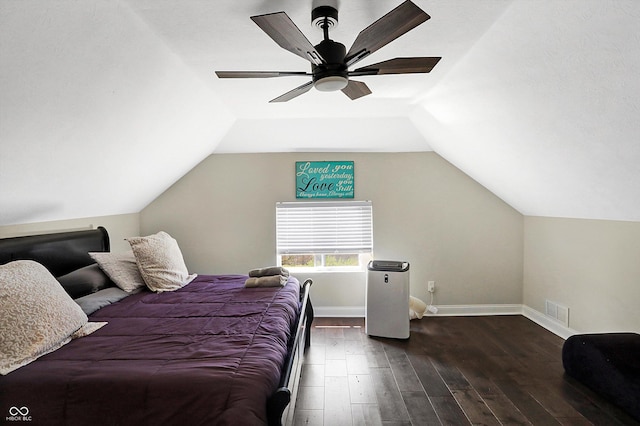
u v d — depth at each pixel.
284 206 4.10
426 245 4.10
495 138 2.85
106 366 1.44
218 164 4.09
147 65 2.03
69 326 1.74
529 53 1.83
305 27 1.83
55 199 2.50
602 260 2.90
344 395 2.39
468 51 2.11
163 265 2.85
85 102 1.89
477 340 3.33
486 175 3.67
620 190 2.36
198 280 3.16
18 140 1.76
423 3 1.61
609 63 1.57
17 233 2.42
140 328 1.91
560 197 3.04
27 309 1.60
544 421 2.09
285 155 4.09
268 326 1.95
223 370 1.40
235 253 4.11
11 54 1.36
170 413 1.27
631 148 1.94
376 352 3.08
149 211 4.07
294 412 2.16
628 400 2.11
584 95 1.83
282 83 2.64
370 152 4.11
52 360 1.50
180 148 3.29
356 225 4.15
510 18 1.71
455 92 2.64
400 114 3.47
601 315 2.92
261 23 1.32
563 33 1.58
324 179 4.09
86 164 2.40
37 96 1.62
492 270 4.09
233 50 2.09
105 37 1.64
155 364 1.46
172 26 1.79
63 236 2.63
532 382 2.54
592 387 2.39
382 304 3.41
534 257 3.86
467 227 4.09
